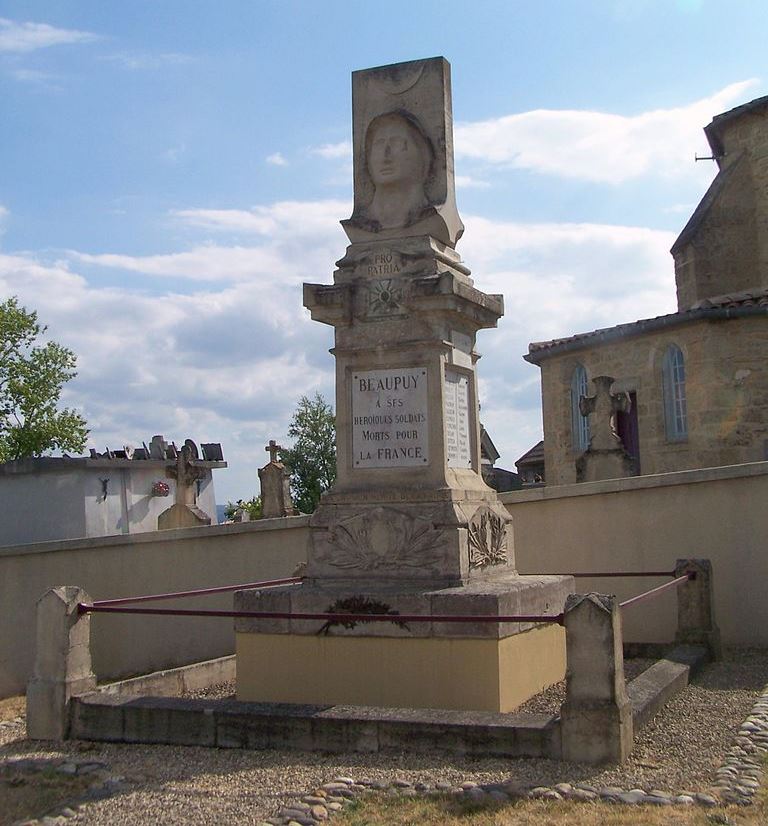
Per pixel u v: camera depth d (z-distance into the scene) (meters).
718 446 23.31
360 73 10.52
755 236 26.95
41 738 8.12
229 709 7.68
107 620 15.48
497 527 9.91
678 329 24.22
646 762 6.84
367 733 7.24
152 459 31.61
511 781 6.43
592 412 21.52
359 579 9.23
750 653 12.08
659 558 13.46
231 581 15.19
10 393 39.75
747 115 27.08
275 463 24.11
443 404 9.47
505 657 8.45
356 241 10.12
